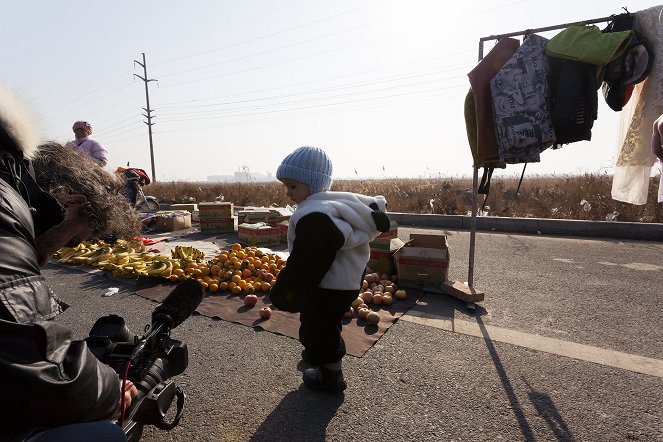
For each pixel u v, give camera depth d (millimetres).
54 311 1078
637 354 2662
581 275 4637
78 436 931
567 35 2846
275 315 3422
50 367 882
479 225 8336
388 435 1874
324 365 2143
